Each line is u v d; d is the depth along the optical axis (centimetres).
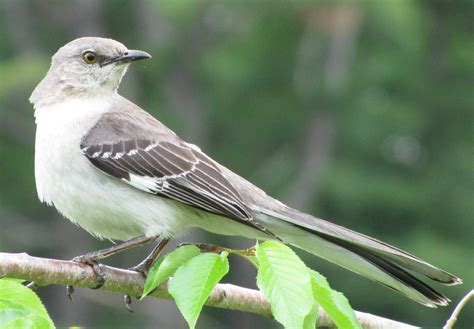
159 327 1727
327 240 623
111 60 692
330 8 1689
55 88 684
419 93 1950
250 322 1792
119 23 2072
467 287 1658
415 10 1848
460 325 1670
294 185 1841
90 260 559
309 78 1909
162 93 1992
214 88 1969
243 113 1967
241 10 1875
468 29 2062
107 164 643
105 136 653
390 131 1878
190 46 1964
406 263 580
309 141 1894
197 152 669
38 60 1864
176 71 1962
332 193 1809
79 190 640
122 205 639
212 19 1964
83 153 643
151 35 2000
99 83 689
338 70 1886
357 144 1881
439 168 1920
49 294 1800
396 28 1795
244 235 661
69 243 1855
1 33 2055
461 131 1973
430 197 1867
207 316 1791
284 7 1809
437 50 2036
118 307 1745
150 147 659
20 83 1767
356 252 606
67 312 1770
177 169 654
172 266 485
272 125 1945
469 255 1742
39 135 659
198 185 651
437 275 567
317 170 1844
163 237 643
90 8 2038
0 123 1930
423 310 1669
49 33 2055
